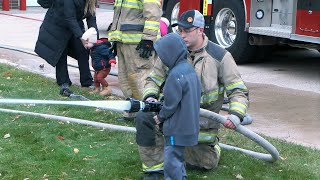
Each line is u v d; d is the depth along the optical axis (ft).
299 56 82.17
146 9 42.86
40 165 36.17
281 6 71.46
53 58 54.44
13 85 57.21
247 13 72.54
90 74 57.98
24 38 92.48
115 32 45.50
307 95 58.03
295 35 67.31
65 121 44.60
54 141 40.52
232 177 34.94
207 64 33.35
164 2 85.40
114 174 34.94
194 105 29.76
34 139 40.68
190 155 35.12
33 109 48.01
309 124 47.32
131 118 45.78
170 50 29.37
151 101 31.83
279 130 45.44
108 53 53.93
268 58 80.38
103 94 54.65
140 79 45.27
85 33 52.54
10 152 38.24
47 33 54.49
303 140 42.83
